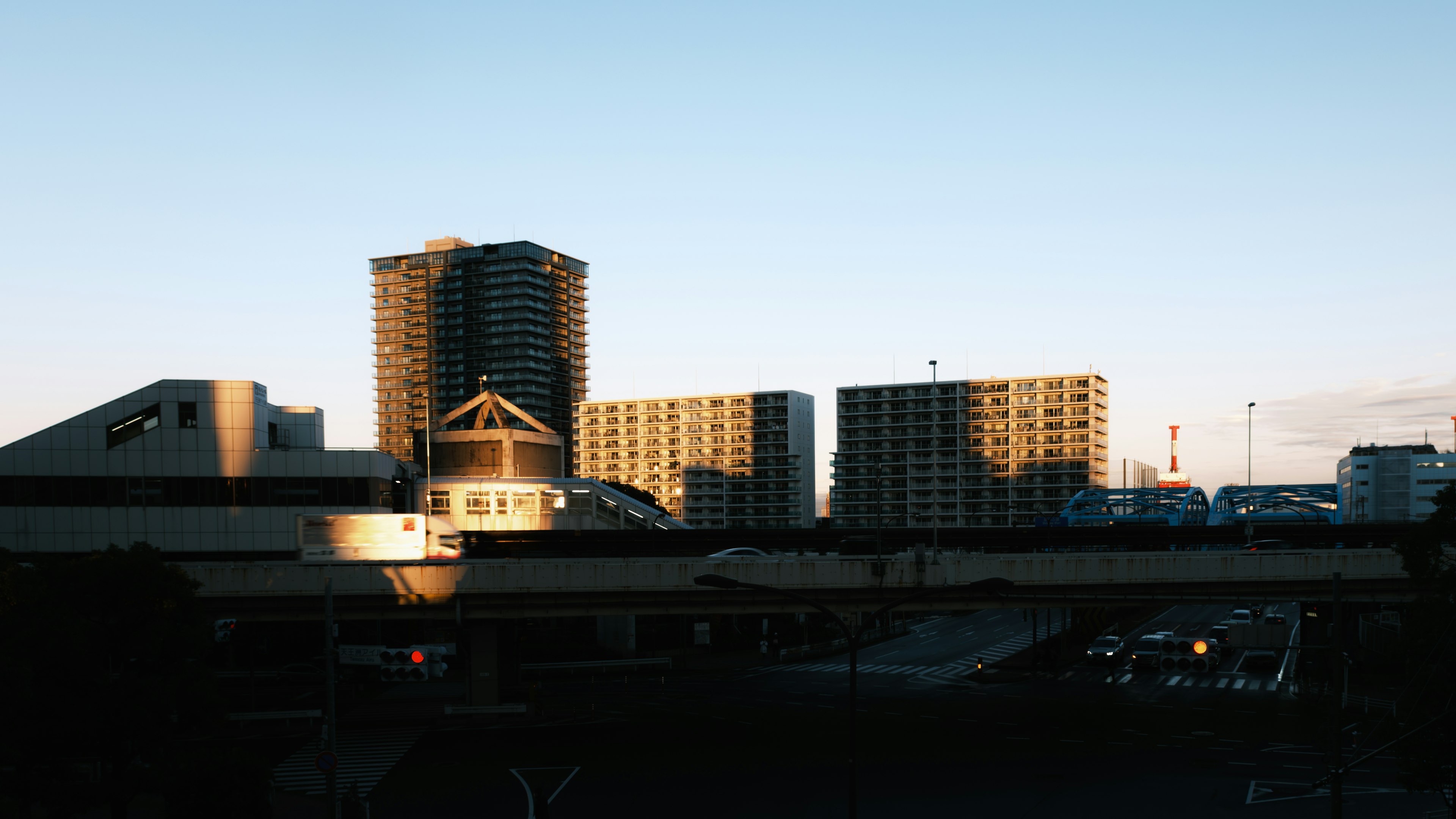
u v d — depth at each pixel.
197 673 28.86
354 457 71.69
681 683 63.69
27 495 66.81
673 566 44.97
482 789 34.12
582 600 46.06
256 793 25.27
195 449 69.25
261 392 72.62
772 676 66.88
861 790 33.34
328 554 51.50
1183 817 29.47
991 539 77.06
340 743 43.03
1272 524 78.56
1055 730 44.69
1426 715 25.45
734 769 36.91
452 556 53.75
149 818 31.53
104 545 67.38
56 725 26.09
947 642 88.44
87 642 27.17
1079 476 188.75
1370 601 45.69
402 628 76.44
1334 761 22.39
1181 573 44.84
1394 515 190.62
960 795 32.38
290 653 72.62
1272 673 64.56
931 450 199.12
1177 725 45.59
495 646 49.53
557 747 41.59
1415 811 29.83
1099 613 85.44
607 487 99.88
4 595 26.95
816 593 45.38
